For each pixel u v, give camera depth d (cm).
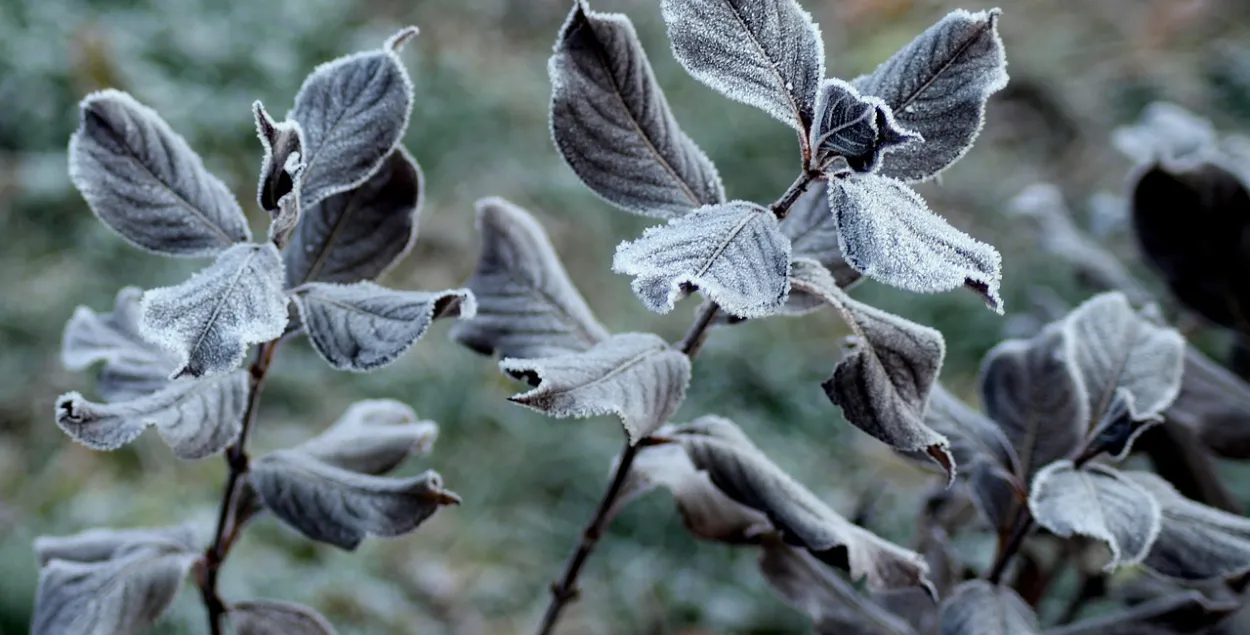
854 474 143
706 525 81
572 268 178
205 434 75
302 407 150
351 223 78
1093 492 76
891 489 133
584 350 79
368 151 75
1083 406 80
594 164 74
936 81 72
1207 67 221
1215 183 86
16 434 140
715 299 68
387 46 75
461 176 195
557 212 190
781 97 72
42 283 161
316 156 75
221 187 77
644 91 74
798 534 75
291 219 73
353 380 153
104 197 75
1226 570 77
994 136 213
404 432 82
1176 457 85
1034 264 173
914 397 74
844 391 74
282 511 78
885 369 73
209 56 204
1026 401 81
